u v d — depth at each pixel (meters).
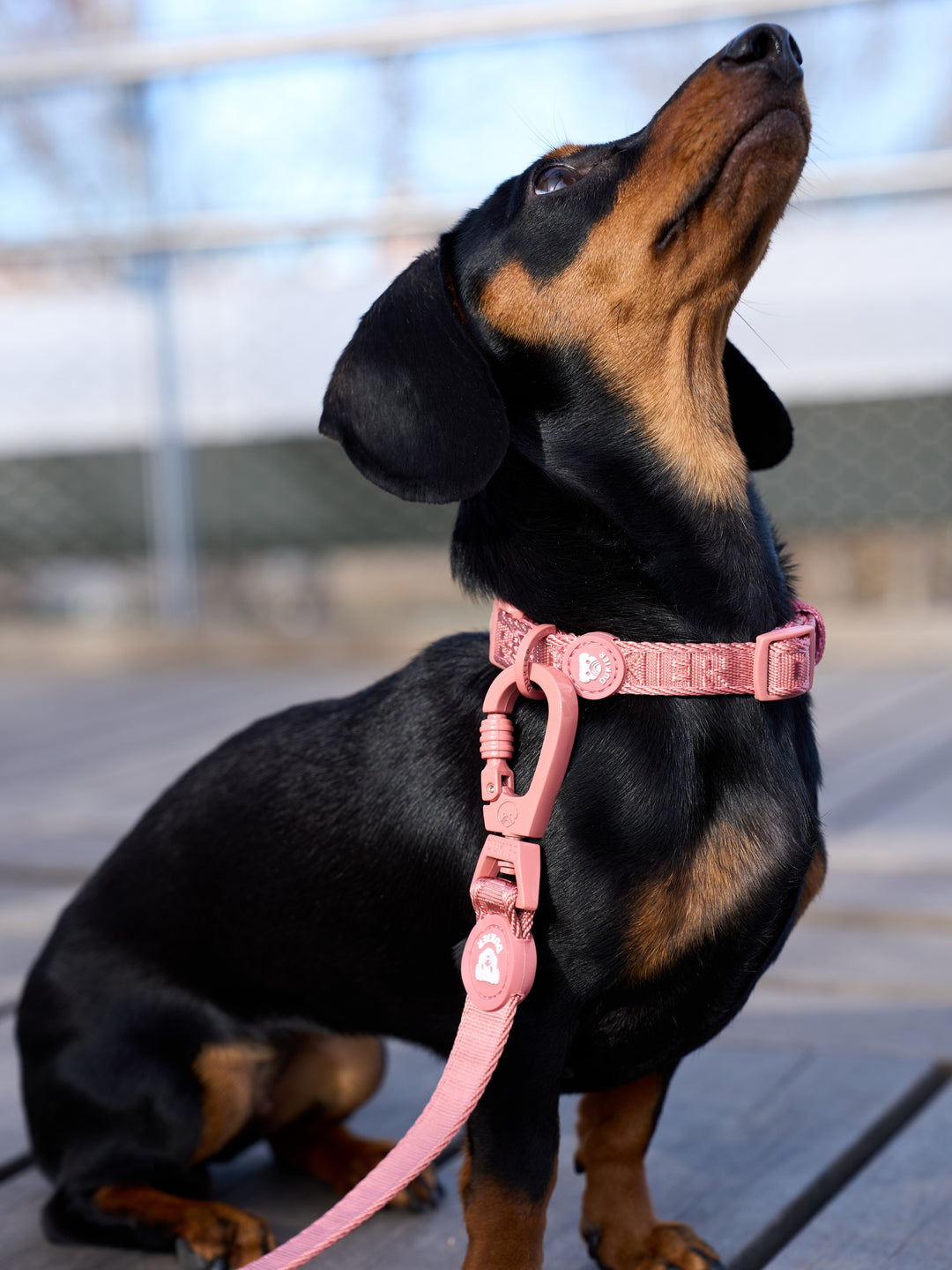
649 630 1.86
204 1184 2.24
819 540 8.43
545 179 1.99
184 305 7.14
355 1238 2.15
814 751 1.92
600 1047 1.84
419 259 1.96
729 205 1.84
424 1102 2.65
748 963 1.82
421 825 1.90
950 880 3.60
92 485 7.45
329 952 2.02
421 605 9.89
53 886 4.04
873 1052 2.72
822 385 6.41
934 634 6.79
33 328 7.20
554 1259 2.05
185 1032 2.17
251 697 6.39
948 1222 2.07
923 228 6.12
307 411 7.10
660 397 1.91
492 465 1.78
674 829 1.75
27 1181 2.39
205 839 2.16
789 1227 2.15
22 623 8.56
